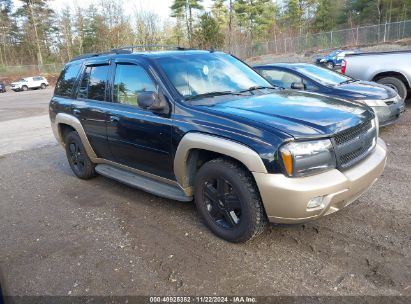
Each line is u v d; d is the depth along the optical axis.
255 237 3.43
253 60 39.47
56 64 55.59
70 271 3.24
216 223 3.56
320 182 2.93
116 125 4.34
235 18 53.25
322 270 3.00
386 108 6.52
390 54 8.70
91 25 56.41
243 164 3.17
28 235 3.98
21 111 16.58
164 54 4.30
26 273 3.26
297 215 2.97
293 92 4.20
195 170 3.76
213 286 2.90
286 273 2.99
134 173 4.62
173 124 3.63
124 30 44.06
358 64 8.95
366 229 3.56
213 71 4.27
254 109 3.43
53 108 5.71
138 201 4.65
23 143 8.90
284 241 3.46
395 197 4.20
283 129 3.00
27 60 63.66
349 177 3.09
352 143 3.24
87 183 5.51
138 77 4.16
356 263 3.05
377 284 2.79
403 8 48.56
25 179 6.00
